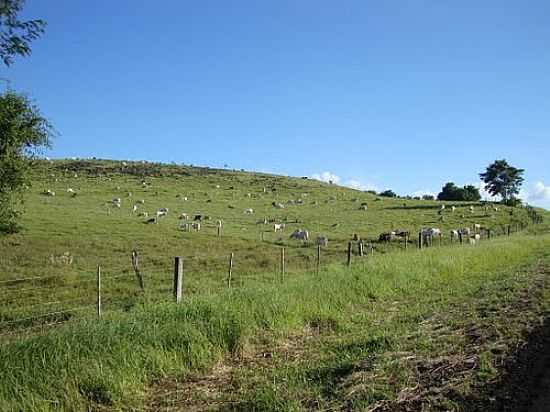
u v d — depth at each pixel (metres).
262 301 10.77
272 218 54.94
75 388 6.91
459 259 20.34
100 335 7.96
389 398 6.30
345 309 12.52
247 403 6.79
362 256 24.38
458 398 6.27
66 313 13.38
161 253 26.48
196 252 27.75
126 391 7.21
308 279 14.10
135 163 107.25
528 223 66.56
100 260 23.31
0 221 21.89
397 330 10.23
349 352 8.82
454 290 15.16
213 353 8.71
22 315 13.37
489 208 75.38
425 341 8.74
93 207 51.72
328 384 7.06
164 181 85.19
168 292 16.00
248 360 8.87
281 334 10.15
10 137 19.78
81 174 87.31
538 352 8.00
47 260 22.25
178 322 9.06
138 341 8.14
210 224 45.66
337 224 51.69
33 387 6.66
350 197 82.88
